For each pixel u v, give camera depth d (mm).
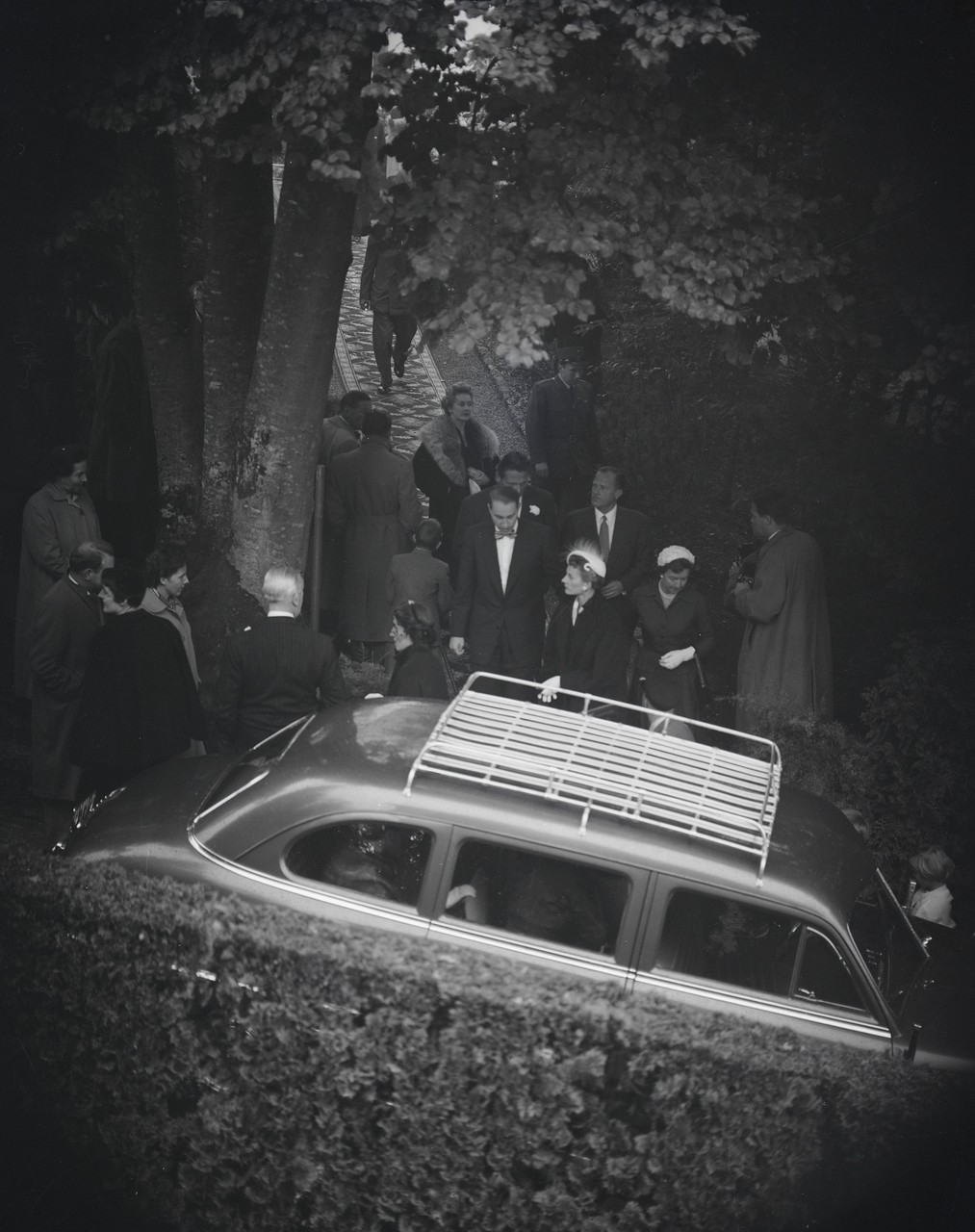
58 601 7680
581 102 7949
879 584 11016
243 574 9312
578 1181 5195
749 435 13047
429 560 9797
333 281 8773
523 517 9703
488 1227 5250
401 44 7637
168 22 8203
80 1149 5559
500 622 9391
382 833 5961
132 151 9578
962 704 9070
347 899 5930
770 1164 5266
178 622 7816
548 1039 5117
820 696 9391
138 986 5430
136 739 7199
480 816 5902
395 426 14867
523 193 8062
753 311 9078
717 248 8219
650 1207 5266
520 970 5336
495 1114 5160
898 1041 5770
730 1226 5309
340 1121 5258
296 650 7402
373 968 5184
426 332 8328
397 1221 5309
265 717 7434
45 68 8703
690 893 5852
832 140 8883
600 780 6125
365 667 10539
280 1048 5262
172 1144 5488
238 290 9602
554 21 7625
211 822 6133
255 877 5961
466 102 8117
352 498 10500
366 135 8133
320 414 9172
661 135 8188
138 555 11680
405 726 6645
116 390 11281
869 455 10586
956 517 10328
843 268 8711
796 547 9180
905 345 10000
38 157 10844
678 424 13516
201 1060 5383
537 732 6660
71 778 7906
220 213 9500
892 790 8969
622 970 5824
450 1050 5133
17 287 11328
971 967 6398
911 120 8750
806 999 5859
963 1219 5410
